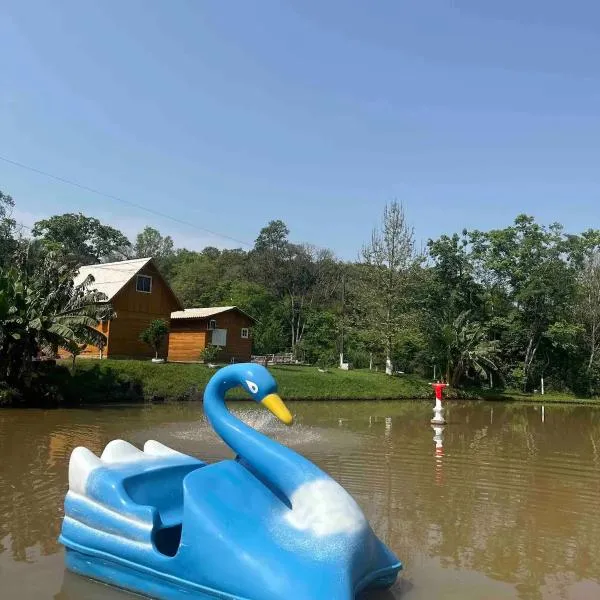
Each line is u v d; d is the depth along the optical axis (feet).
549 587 16.78
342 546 13.17
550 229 129.80
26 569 16.56
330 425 54.65
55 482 27.04
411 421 61.05
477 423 62.75
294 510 14.14
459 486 29.53
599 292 130.21
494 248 129.39
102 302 68.69
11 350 62.64
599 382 124.26
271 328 153.79
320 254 213.05
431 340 114.01
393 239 115.34
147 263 98.48
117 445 18.31
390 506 25.36
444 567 18.16
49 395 63.41
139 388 71.61
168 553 15.62
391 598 15.61
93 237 208.33
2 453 34.47
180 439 41.27
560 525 23.04
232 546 13.34
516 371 120.67
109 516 15.55
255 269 196.85
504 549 20.04
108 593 14.99
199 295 182.19
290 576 12.60
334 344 137.80
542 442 48.21
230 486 14.82
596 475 33.40
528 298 123.03
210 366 85.15
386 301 114.01
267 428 51.03
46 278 68.28
